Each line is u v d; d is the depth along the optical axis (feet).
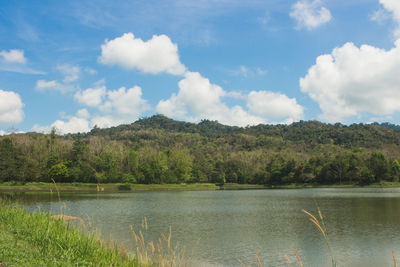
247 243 91.20
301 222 127.65
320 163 467.11
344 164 434.30
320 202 207.62
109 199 238.48
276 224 123.34
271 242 92.27
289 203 205.87
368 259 75.05
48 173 355.77
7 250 37.27
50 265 35.81
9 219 56.24
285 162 495.41
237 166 523.70
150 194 307.58
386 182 426.51
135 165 434.71
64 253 40.63
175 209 173.88
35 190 315.17
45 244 43.93
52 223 56.34
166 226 118.83
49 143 421.59
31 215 62.64
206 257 76.13
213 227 116.98
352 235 100.48
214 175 497.46
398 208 165.68
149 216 145.69
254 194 304.50
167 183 463.01
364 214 145.69
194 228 114.73
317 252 81.41
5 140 369.50
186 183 481.05
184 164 485.15
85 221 123.13
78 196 255.70
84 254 43.34
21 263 34.40
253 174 500.33
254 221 131.34
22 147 398.01
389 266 70.18
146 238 95.71
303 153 626.64
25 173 335.67
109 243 54.65
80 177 376.48
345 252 81.15
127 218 137.59
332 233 104.53
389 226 114.52
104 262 41.91
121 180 414.41
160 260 43.06
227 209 174.29
